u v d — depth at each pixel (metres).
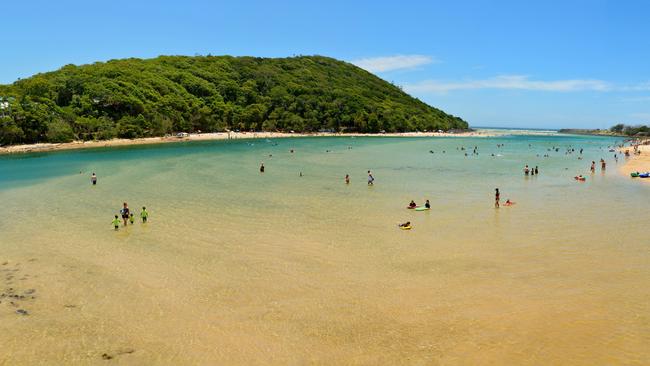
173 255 27.89
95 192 49.31
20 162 81.06
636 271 24.83
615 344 17.12
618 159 99.12
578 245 29.83
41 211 39.81
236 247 29.52
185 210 40.19
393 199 46.41
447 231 33.56
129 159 86.12
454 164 84.88
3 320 19.44
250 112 189.25
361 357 16.58
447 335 18.02
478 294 21.92
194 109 173.50
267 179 60.31
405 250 29.00
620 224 35.47
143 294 22.14
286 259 27.22
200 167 73.50
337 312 20.16
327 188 53.16
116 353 16.91
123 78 161.12
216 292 22.38
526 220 37.03
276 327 18.83
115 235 32.19
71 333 18.38
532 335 17.89
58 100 140.50
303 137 182.75
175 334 18.30
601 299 21.14
